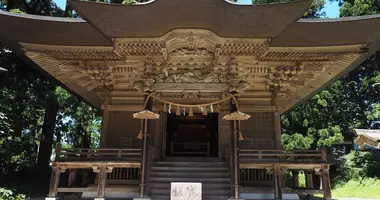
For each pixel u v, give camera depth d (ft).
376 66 83.97
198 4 29.17
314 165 38.01
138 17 30.68
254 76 42.93
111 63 39.40
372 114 80.74
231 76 36.70
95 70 39.73
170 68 38.34
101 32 32.91
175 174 38.93
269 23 31.65
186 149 68.49
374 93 90.53
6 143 56.80
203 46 35.45
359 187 67.92
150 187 36.83
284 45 37.60
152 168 40.01
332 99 85.05
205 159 45.78
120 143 44.91
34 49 37.99
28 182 60.13
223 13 30.55
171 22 31.96
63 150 39.17
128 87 46.47
